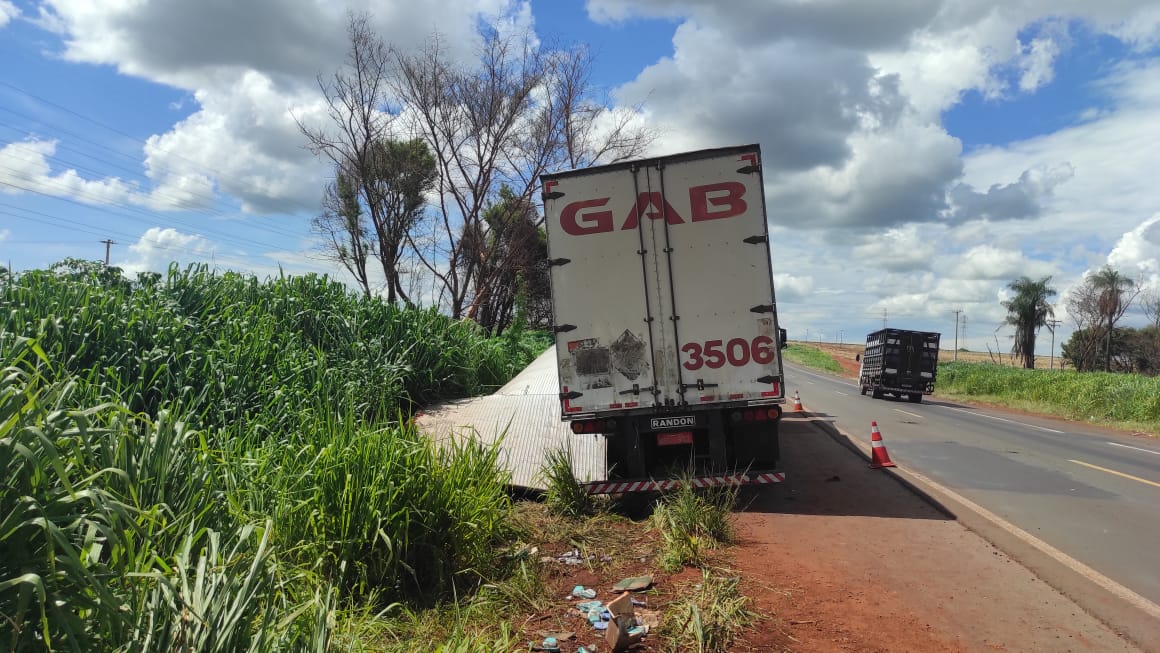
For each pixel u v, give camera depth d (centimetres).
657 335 788
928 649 413
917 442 1428
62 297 769
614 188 798
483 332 1745
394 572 452
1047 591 519
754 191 787
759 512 770
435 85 2489
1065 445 1488
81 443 304
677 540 590
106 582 255
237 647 267
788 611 466
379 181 2489
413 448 522
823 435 1422
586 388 792
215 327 913
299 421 715
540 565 540
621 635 395
